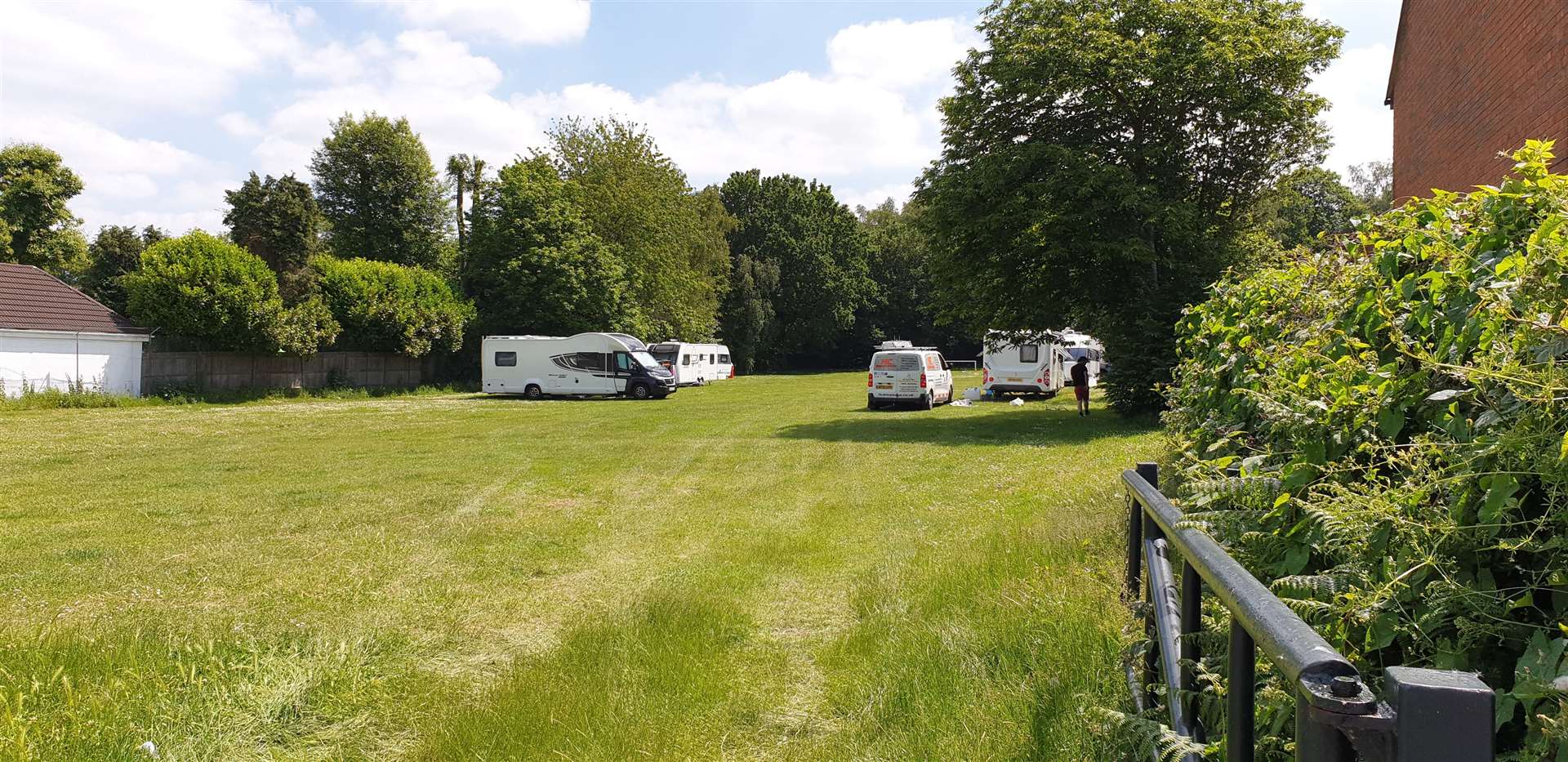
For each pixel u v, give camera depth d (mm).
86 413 23125
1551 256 1609
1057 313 19156
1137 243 16875
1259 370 3174
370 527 8234
